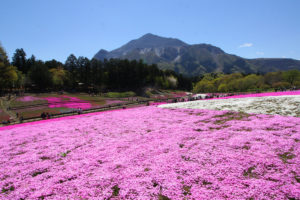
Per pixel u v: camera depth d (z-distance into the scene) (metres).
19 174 10.02
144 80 132.25
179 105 35.00
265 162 8.88
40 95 74.25
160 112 28.47
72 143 14.95
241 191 6.94
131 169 9.42
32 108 48.28
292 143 10.71
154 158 10.56
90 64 116.31
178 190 7.42
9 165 11.38
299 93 37.12
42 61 114.50
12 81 79.50
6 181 9.30
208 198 6.73
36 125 24.64
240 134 13.27
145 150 11.91
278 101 25.27
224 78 122.06
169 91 145.75
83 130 19.53
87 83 116.00
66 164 10.81
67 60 117.62
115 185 8.25
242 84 102.12
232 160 9.34
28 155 12.84
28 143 15.88
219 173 8.33
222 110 24.19
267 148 10.40
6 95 70.12
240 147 10.95
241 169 8.52
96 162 10.66
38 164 11.14
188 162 9.73
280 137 11.87
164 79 156.62
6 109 45.97
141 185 7.95
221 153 10.31
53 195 7.76
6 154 13.41
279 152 9.82
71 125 22.81
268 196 6.62
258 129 14.16
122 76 118.69
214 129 15.76
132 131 17.58
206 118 20.56
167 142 13.16
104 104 57.50
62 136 17.47
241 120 17.73
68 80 108.25
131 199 7.19
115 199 7.28
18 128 23.19
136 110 33.66
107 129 19.20
